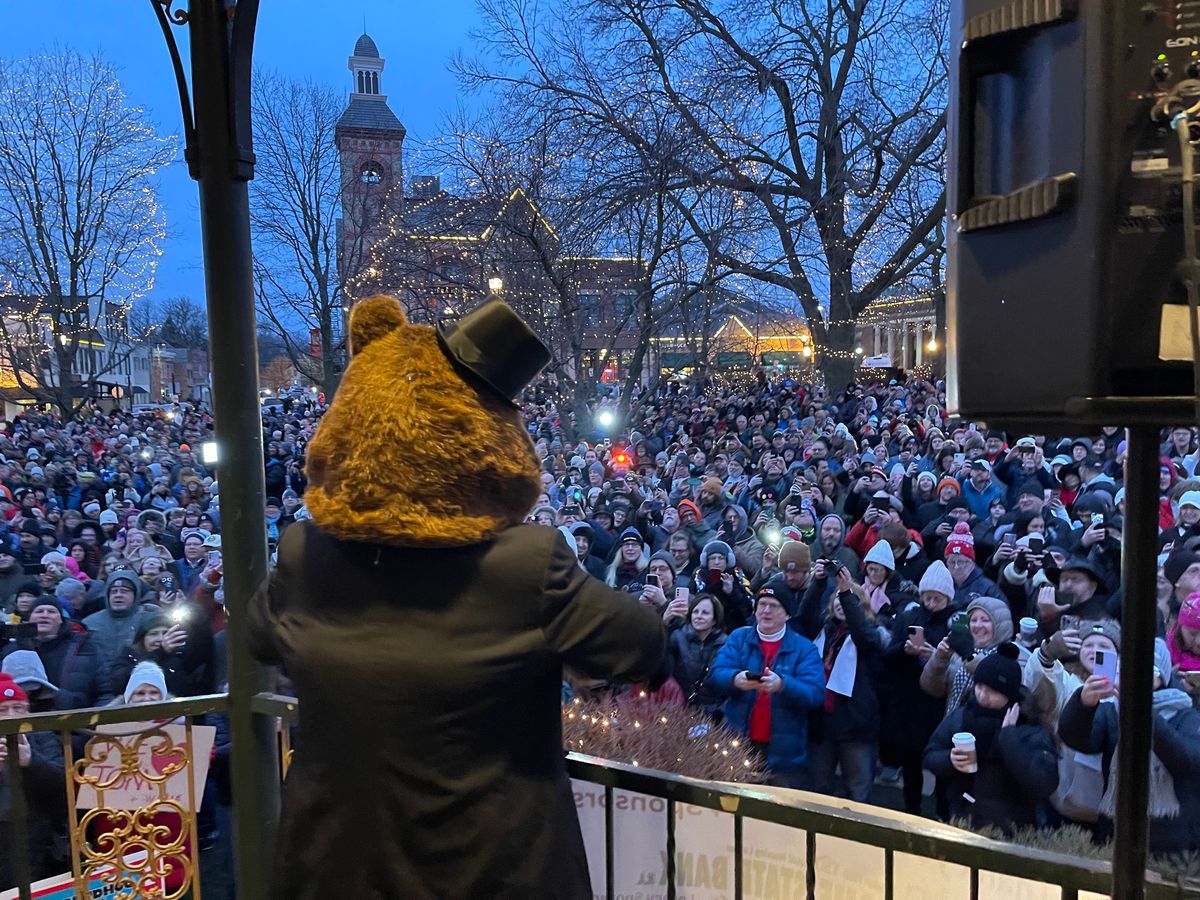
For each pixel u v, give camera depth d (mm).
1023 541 4820
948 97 997
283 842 1294
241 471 2023
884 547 4738
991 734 3400
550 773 1283
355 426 1237
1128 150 810
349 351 1376
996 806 3352
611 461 10336
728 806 1352
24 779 3461
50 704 3914
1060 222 848
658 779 1406
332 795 1236
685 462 10344
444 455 1208
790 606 4301
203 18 1998
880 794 4191
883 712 3994
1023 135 898
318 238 21984
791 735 3951
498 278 8586
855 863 1681
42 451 15992
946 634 3932
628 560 5605
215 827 4145
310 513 1271
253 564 2029
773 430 13797
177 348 56812
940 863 1582
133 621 4438
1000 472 7492
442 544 1209
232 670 2023
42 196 22891
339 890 1225
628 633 1222
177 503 10500
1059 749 3246
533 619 1216
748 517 7531
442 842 1193
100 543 7566
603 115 10352
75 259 23312
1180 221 808
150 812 1995
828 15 17203
